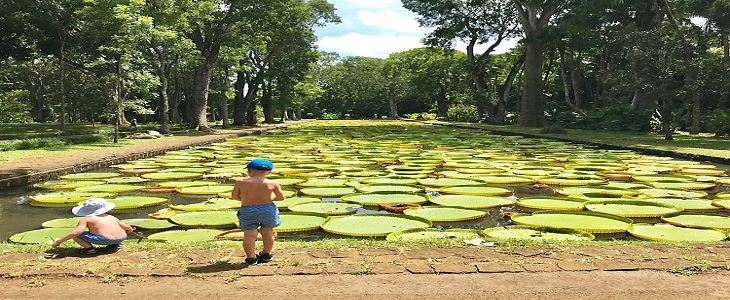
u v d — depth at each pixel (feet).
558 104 151.43
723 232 21.65
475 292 12.67
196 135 91.56
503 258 15.38
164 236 21.57
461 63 157.99
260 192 15.17
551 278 13.64
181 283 13.42
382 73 258.57
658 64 81.20
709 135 84.43
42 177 38.09
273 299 12.29
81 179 38.81
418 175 40.75
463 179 38.29
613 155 55.16
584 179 38.37
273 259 15.40
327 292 12.73
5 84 144.66
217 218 24.93
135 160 52.90
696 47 77.77
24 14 83.05
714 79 80.12
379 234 21.65
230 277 13.82
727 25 85.35
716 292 12.56
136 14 71.77
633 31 87.76
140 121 181.98
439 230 22.00
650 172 40.98
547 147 67.26
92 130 96.68
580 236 20.99
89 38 89.30
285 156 56.80
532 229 22.43
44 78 160.35
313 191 33.40
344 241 18.08
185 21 86.43
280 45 137.28
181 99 187.11
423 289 12.89
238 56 119.34
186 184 36.27
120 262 15.23
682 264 14.64
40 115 171.42
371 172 42.19
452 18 140.77
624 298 12.25
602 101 140.87
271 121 180.55
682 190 33.12
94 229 16.44
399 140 83.05
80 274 14.10
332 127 142.82
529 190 34.83
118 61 71.46
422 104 268.82
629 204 28.32
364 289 12.92
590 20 99.04
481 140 82.02
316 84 262.26
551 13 108.06
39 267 14.70
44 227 23.40
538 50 117.60
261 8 104.06
